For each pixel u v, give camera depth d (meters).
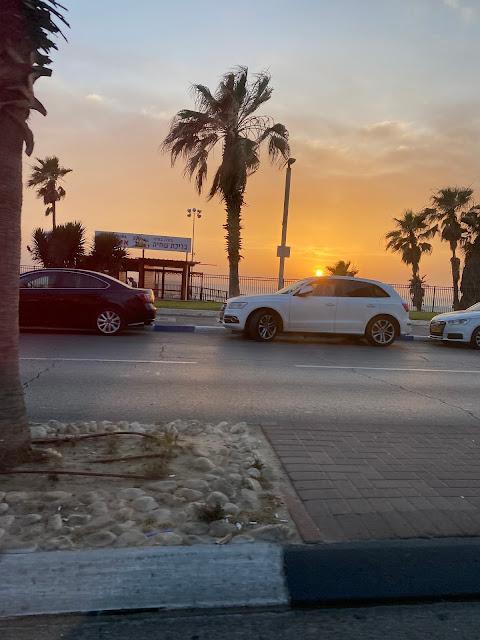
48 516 3.30
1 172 3.74
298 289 14.55
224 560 2.96
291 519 3.47
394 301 14.86
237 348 12.89
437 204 38.06
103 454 4.40
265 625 2.67
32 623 2.60
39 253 32.66
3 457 3.96
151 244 37.84
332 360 11.59
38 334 13.84
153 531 3.19
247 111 24.17
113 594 2.75
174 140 24.17
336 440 5.29
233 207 24.70
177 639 2.54
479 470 4.52
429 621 2.74
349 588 2.93
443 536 3.36
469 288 30.28
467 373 10.56
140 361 10.32
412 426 6.13
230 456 4.58
